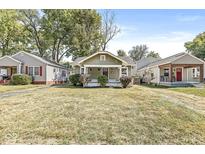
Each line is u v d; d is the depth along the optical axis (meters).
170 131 6.96
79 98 11.88
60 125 7.21
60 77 36.97
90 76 25.84
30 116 8.20
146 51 71.31
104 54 25.53
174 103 10.80
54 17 44.03
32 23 45.41
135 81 36.66
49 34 44.84
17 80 26.84
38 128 6.95
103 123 7.42
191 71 31.42
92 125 7.22
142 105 9.98
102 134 6.56
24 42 45.50
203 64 26.50
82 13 43.66
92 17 43.97
